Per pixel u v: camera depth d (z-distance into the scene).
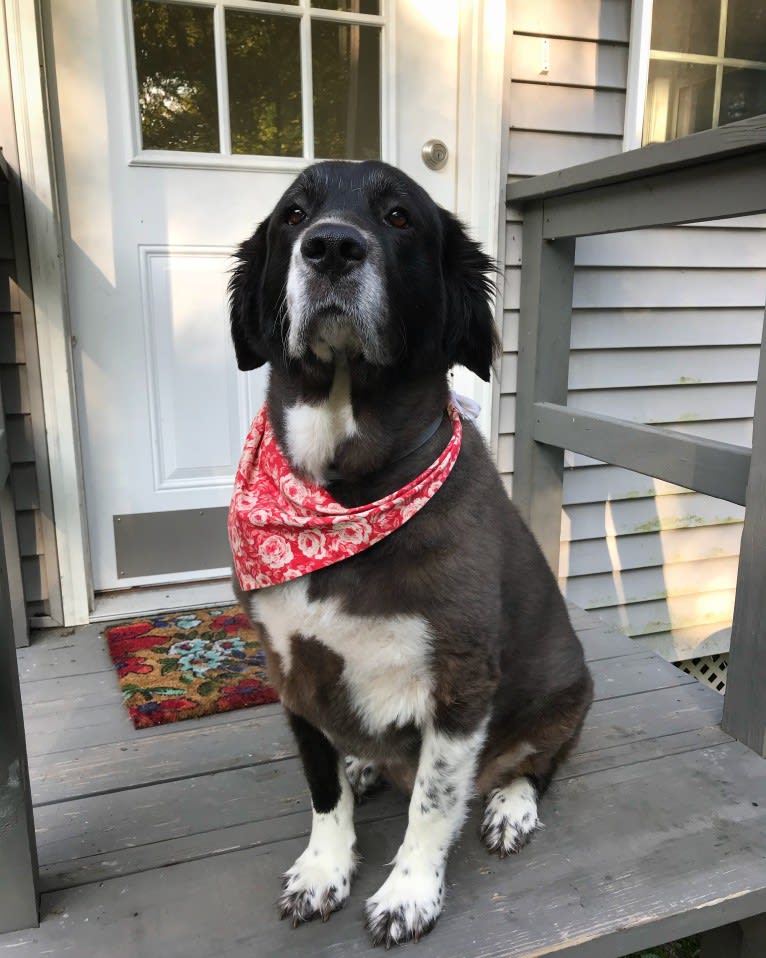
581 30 1.80
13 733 0.81
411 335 0.92
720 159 1.30
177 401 1.72
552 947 0.86
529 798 1.05
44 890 0.92
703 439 1.41
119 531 1.73
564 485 2.01
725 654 2.29
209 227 1.67
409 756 0.96
